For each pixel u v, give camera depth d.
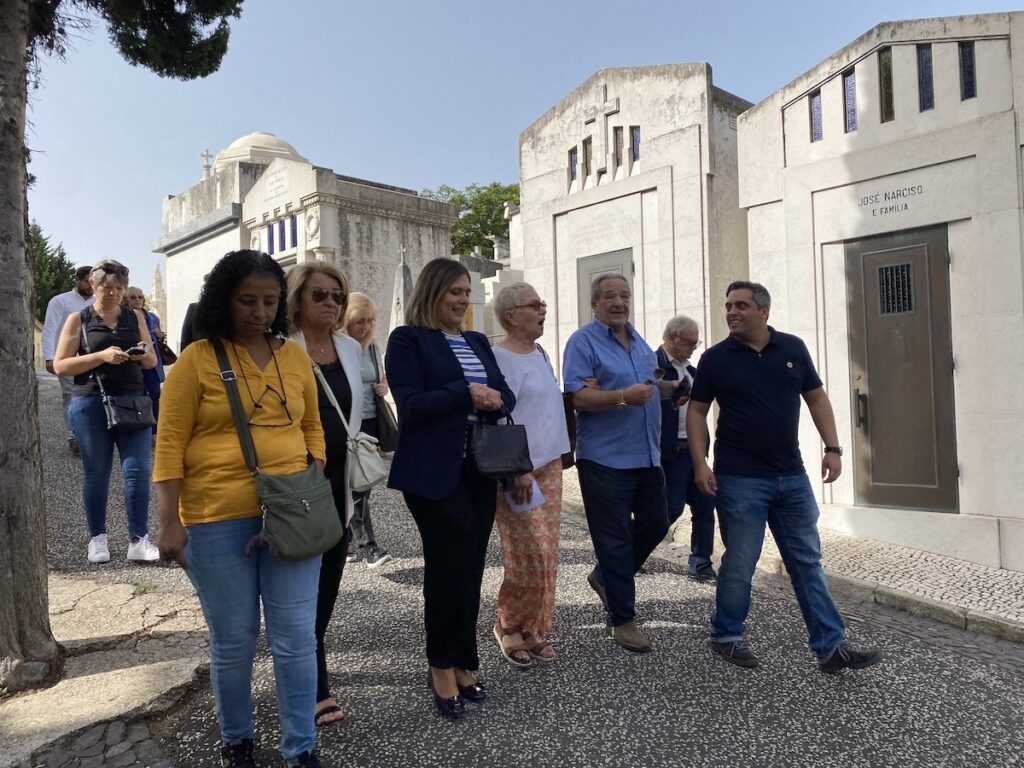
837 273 6.83
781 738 2.96
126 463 4.85
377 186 18.52
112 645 3.51
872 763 2.81
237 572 2.43
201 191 20.25
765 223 7.47
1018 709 3.31
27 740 2.70
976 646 4.18
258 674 3.39
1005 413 5.86
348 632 3.92
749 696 3.31
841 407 6.79
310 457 2.64
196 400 2.41
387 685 3.32
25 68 3.33
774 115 7.34
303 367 2.67
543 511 3.53
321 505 2.47
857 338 6.70
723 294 8.54
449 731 2.93
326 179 16.17
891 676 3.60
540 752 2.80
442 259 3.30
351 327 4.43
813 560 3.56
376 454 3.01
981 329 5.98
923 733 3.05
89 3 5.08
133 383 4.82
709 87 8.45
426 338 3.16
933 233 6.26
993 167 5.88
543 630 3.54
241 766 2.57
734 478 3.61
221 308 2.46
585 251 9.77
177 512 2.38
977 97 6.00
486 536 3.10
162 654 3.42
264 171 18.30
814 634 3.55
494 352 3.63
